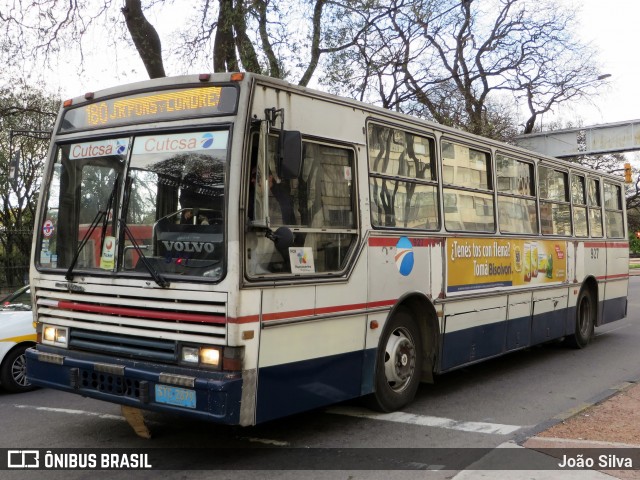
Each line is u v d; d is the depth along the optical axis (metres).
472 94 24.58
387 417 6.44
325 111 5.67
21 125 18.44
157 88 5.34
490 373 8.92
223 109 5.00
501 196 8.59
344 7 14.90
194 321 4.83
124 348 5.18
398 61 17.84
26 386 7.98
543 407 6.91
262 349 4.86
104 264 5.36
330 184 5.70
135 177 5.30
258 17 13.75
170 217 5.07
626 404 6.69
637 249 60.09
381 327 6.23
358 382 5.99
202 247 4.87
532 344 9.27
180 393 4.74
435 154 7.24
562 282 10.21
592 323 11.52
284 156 4.82
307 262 5.36
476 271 7.84
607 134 30.39
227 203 4.77
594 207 11.74
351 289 5.81
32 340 8.02
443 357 7.19
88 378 5.29
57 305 5.69
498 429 6.02
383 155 6.41
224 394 4.57
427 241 6.94
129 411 5.82
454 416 6.51
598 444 5.24
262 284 4.86
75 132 5.88
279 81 5.21
